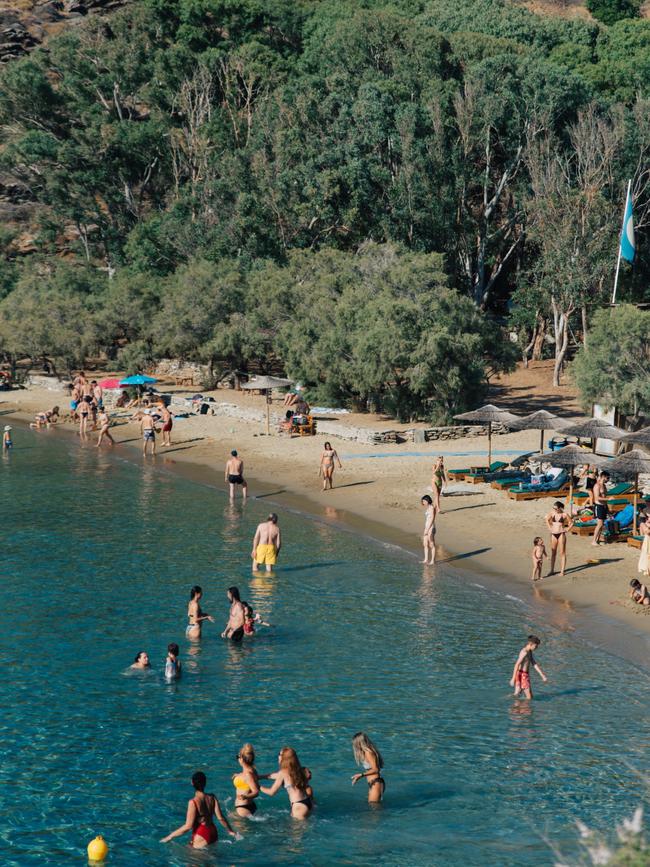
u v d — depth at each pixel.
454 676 24.56
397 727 21.78
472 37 94.00
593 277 71.31
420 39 92.25
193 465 52.97
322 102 90.12
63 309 85.19
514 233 89.00
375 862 16.73
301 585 31.94
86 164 112.19
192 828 17.44
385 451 52.78
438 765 20.12
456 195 83.81
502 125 84.00
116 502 44.62
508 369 60.28
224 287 77.25
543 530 36.97
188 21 122.44
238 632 27.03
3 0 149.25
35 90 116.06
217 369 79.31
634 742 21.00
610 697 23.19
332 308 64.56
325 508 42.03
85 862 16.89
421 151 82.00
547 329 87.31
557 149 80.25
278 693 23.66
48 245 117.31
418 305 57.47
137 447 59.16
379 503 42.22
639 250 78.38
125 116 121.12
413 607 29.59
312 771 19.94
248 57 110.94
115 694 23.58
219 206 93.31
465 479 45.16
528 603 29.45
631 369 43.78
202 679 24.50
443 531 37.69
